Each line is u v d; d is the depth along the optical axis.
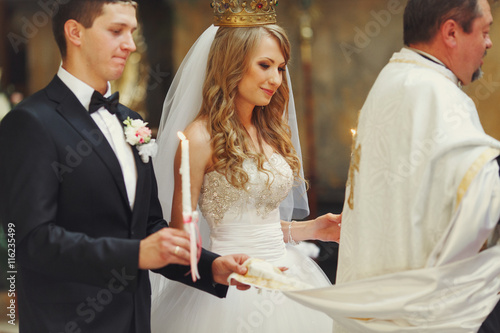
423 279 1.93
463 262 1.94
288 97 3.02
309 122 8.34
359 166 2.19
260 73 2.75
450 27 2.06
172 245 2.04
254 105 2.91
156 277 3.01
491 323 2.11
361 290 2.01
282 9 9.19
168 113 3.14
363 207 2.13
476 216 1.87
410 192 1.99
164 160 2.88
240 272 2.31
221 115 2.76
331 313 2.06
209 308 2.72
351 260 2.23
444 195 1.93
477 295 1.96
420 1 2.12
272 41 2.76
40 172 2.09
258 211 2.80
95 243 2.07
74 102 2.23
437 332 1.96
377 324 2.03
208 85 2.82
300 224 3.16
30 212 2.06
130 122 2.37
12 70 8.02
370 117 2.17
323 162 9.99
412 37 2.16
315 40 9.84
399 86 2.09
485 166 1.88
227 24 2.78
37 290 2.21
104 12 2.19
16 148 2.11
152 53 8.76
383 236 2.07
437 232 1.96
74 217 2.19
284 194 2.86
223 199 2.76
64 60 2.26
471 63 2.11
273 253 2.83
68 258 2.05
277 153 2.94
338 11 9.75
